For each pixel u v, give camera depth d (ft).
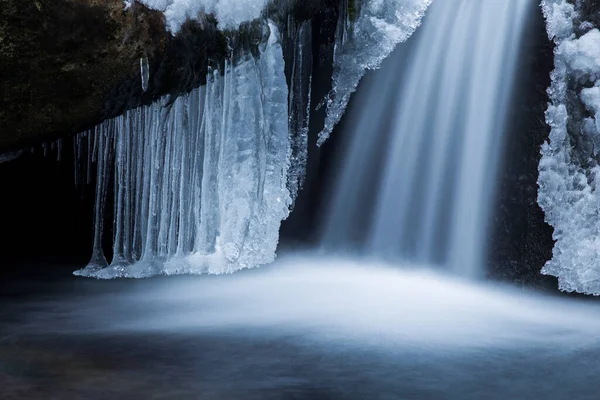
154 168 28.55
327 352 18.93
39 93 21.68
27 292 25.96
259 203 28.48
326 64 32.24
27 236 33.65
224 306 24.00
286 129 28.99
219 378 16.75
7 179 32.76
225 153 27.91
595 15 25.12
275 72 28.07
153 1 22.80
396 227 30.04
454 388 16.53
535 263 25.38
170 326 21.35
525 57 26.37
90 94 22.70
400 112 30.09
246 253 29.60
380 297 25.52
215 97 27.63
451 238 28.19
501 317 22.88
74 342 19.56
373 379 16.98
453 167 28.35
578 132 24.89
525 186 25.90
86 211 32.48
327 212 32.73
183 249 29.07
